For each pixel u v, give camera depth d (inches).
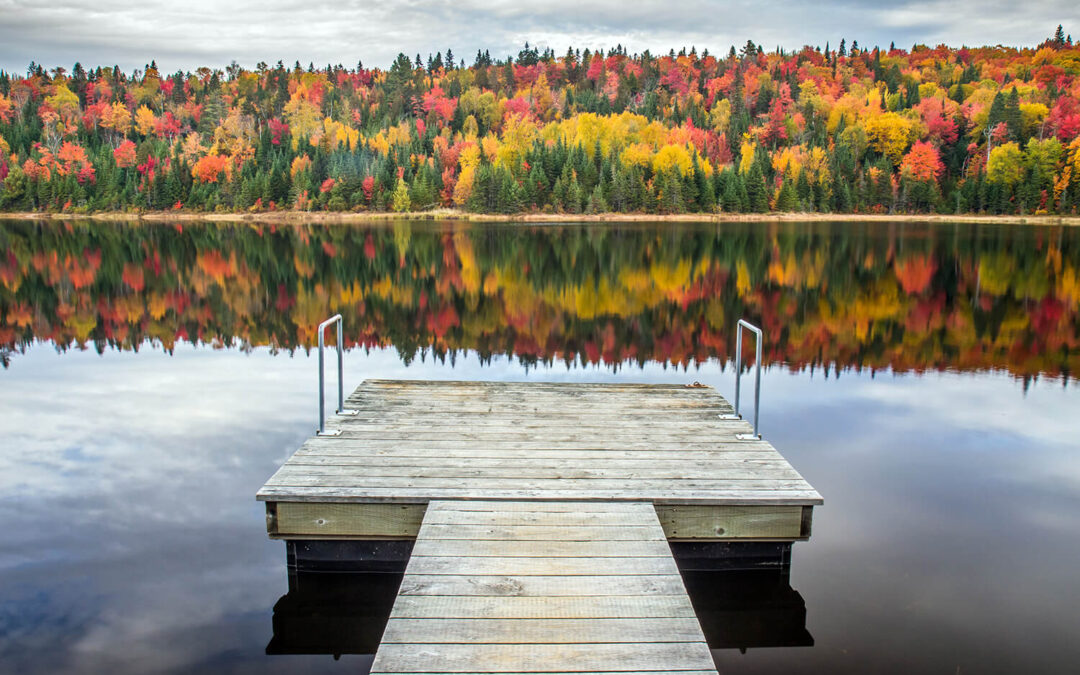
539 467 183.3
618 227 2085.4
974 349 478.0
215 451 268.8
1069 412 324.5
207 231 1899.6
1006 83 4106.8
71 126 3801.7
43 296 713.6
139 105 4463.6
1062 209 2532.0
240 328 562.3
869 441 282.5
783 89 4128.9
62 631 154.4
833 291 768.3
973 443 280.2
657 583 134.1
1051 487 235.8
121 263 1049.5
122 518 209.8
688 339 523.2
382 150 3412.9
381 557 169.6
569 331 558.9
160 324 573.6
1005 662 144.1
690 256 1181.1
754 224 2274.9
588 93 4453.7
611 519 157.5
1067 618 159.6
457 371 422.6
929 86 4343.0
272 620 159.5
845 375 404.2
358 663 145.5
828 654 147.6
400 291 776.3
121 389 365.4
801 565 183.3
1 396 350.6
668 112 4151.1
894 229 1999.3
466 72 5078.7
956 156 3284.9
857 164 3302.2
